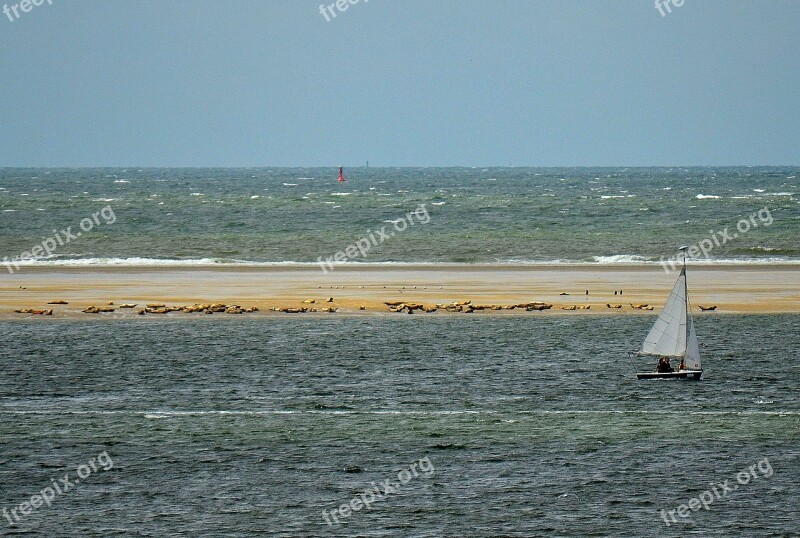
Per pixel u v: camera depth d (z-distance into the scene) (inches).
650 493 4104.3
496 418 5123.0
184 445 4694.9
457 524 3806.6
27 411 5251.0
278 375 5994.1
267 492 4126.5
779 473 4315.9
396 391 5644.7
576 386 5738.2
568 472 4333.2
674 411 5246.1
